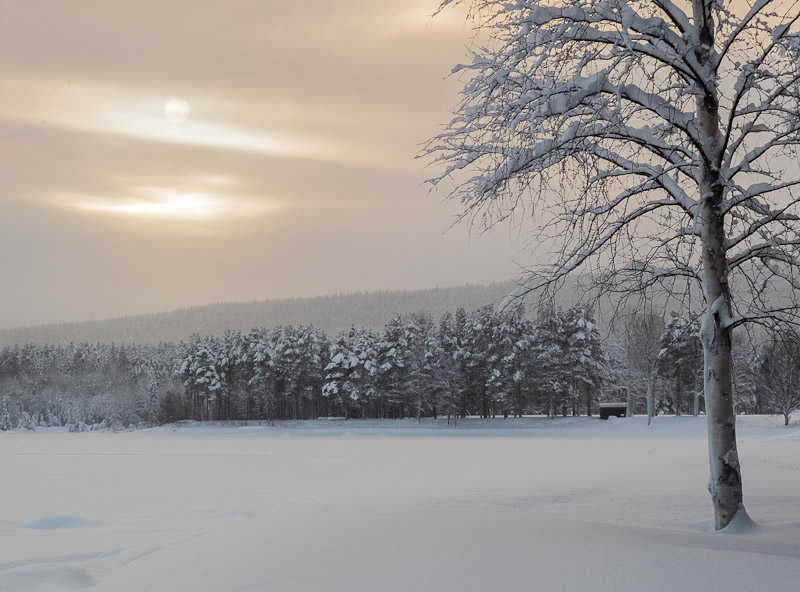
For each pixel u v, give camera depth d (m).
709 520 9.88
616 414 80.12
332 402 107.50
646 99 9.14
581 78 8.95
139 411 126.69
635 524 10.08
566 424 79.44
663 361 69.12
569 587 5.36
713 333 9.31
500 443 58.47
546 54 8.63
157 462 43.59
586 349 80.50
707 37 9.18
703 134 9.14
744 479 16.41
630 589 5.25
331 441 70.00
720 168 9.12
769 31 8.41
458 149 9.71
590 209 9.55
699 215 9.38
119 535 15.81
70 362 158.62
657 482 16.64
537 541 6.97
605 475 19.61
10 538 15.39
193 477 32.59
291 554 7.35
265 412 112.94
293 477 31.61
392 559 6.59
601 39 8.90
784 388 56.78
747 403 74.12
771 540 7.85
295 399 109.00
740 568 5.70
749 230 9.20
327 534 8.21
